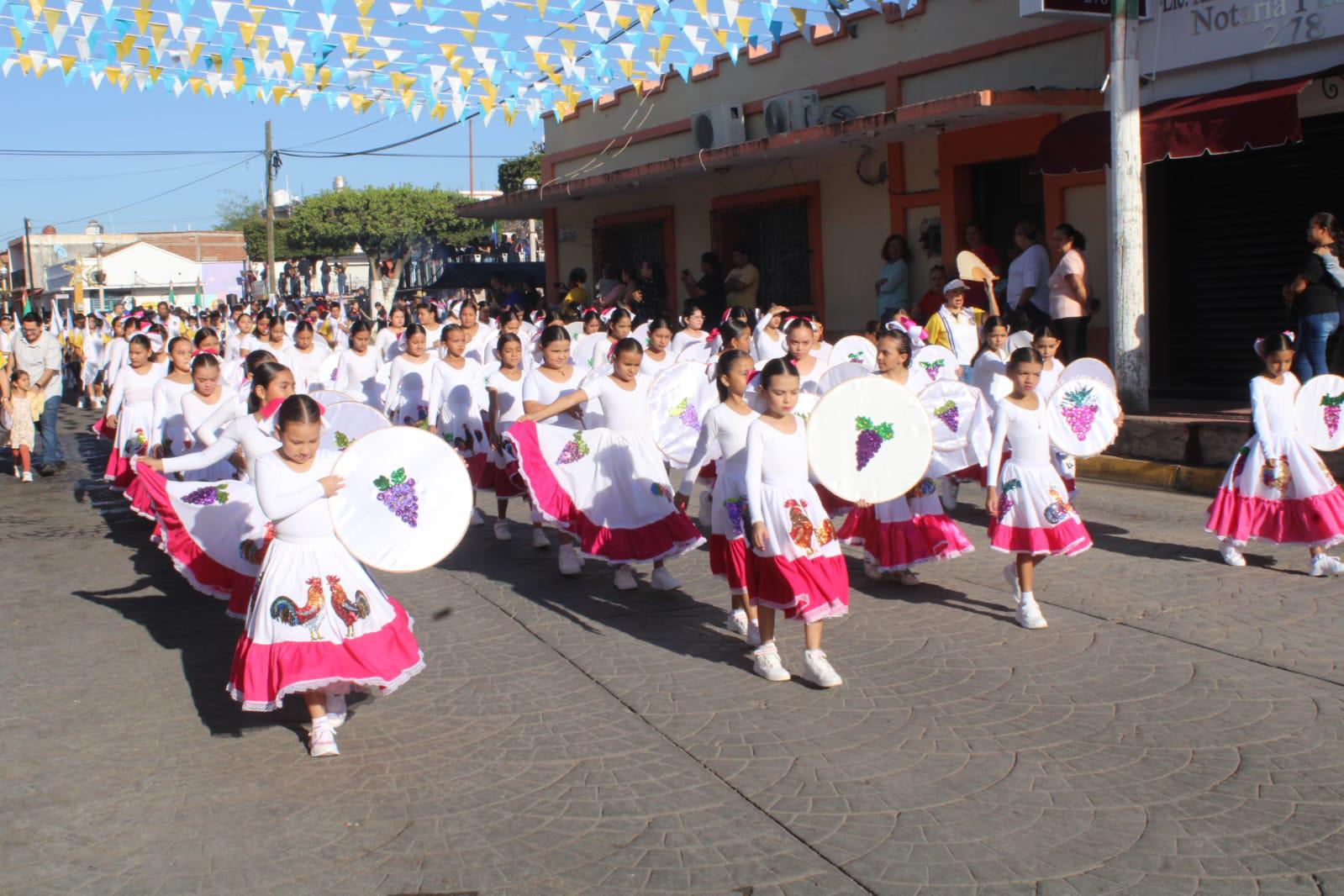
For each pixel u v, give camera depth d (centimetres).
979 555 856
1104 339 1428
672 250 2127
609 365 932
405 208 4894
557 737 541
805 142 1627
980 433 775
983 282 1484
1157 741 508
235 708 596
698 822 450
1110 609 701
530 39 1098
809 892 396
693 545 796
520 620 734
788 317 1655
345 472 528
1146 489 1073
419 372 1180
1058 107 1391
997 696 569
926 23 1631
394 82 1177
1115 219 1194
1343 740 500
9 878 424
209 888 414
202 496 679
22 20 930
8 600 820
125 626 750
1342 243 1054
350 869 425
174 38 1020
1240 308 1340
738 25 1070
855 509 782
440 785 495
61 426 2005
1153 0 1324
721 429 663
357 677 516
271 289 4172
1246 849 414
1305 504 759
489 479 1006
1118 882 395
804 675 604
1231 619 670
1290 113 1094
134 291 7212
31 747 548
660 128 2152
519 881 412
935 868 408
